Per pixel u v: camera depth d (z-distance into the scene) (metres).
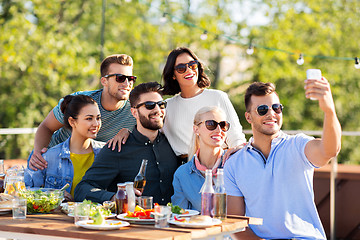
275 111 2.95
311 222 2.89
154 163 3.36
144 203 2.74
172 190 3.42
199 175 3.14
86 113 3.42
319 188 5.40
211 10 15.26
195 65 3.61
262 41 14.91
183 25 15.01
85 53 14.39
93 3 14.80
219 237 2.52
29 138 13.64
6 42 13.43
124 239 2.21
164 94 3.74
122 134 3.39
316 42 15.02
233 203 3.01
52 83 13.64
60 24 14.33
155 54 15.09
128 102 3.95
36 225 2.49
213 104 3.65
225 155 3.12
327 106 2.49
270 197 2.90
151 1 15.09
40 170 3.52
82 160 3.53
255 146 3.04
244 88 15.31
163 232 2.32
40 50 13.60
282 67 14.88
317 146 2.74
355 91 14.92
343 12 15.15
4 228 2.49
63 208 2.89
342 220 5.36
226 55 15.12
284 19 14.92
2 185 3.21
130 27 14.82
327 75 14.75
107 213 2.63
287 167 2.88
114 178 3.34
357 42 15.09
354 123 14.87
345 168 5.56
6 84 13.89
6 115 13.83
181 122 3.67
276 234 2.88
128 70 3.85
